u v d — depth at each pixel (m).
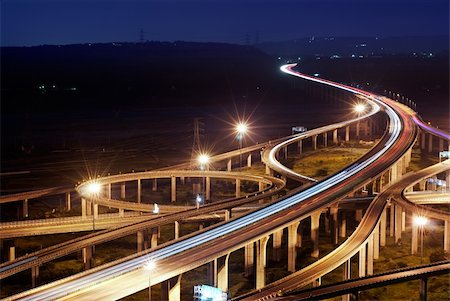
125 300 135.75
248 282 150.75
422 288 127.50
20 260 137.88
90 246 152.88
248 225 150.12
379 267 157.38
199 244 136.50
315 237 168.12
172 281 123.56
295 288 121.25
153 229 166.88
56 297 109.75
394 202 178.62
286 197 177.00
